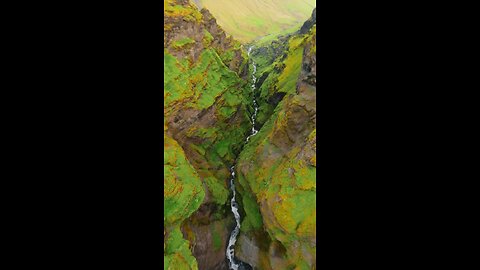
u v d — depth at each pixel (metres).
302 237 23.78
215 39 44.19
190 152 31.28
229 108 37.53
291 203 24.62
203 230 28.50
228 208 32.34
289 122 30.58
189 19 33.25
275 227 25.88
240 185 33.66
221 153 35.59
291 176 26.06
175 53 30.47
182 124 30.02
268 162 31.19
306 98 29.86
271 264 26.61
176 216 21.98
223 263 29.45
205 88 33.81
